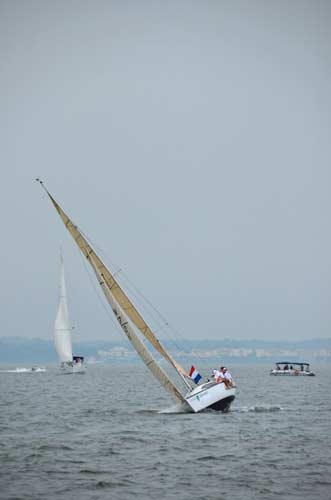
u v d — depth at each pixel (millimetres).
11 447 114062
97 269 150250
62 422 148000
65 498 82750
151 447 113750
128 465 99938
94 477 92812
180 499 82312
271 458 105062
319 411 173625
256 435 126000
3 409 181500
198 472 95562
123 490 86250
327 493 85125
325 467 98875
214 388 156250
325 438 123812
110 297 149875
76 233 151125
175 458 104938
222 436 124625
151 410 174625
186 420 145875
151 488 87188
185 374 155000
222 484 89188
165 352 150125
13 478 92188
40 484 89125
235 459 104250
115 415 161500
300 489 86812
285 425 141000
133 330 149000
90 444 116688
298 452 110000
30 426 141375
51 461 102625
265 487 87625
